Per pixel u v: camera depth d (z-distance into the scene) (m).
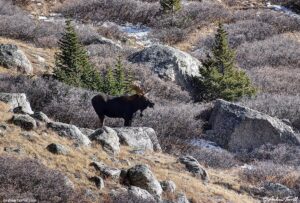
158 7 161.75
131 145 59.69
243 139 80.19
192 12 161.12
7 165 40.00
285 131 82.06
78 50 90.88
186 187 51.69
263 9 172.12
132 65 111.25
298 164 73.12
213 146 79.56
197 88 112.81
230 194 54.38
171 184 49.53
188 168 57.41
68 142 51.34
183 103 99.62
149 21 156.12
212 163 68.12
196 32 152.12
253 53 140.88
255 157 75.69
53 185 40.09
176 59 115.81
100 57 113.69
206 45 144.38
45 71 100.81
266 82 119.81
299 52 142.38
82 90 82.69
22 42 120.44
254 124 80.31
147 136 62.84
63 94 78.50
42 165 42.88
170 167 56.53
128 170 47.91
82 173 45.69
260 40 151.50
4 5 145.50
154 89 104.62
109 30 143.12
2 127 48.59
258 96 106.19
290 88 118.31
